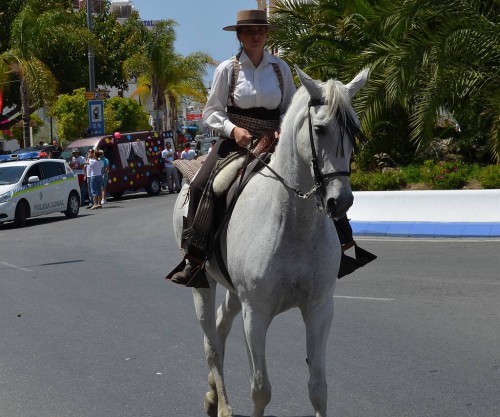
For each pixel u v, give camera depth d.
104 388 7.39
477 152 21.97
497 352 8.02
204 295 6.54
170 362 8.16
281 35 22.33
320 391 5.23
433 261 13.70
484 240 15.73
